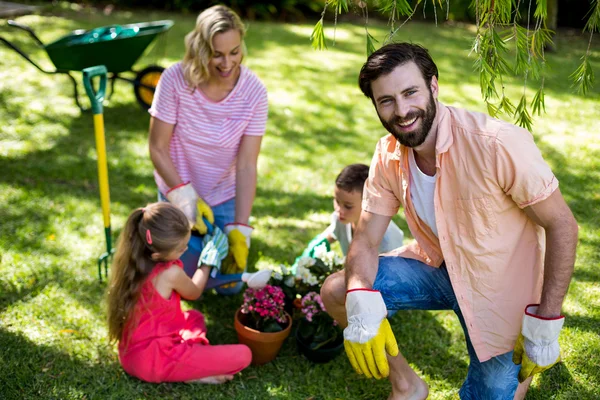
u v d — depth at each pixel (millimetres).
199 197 3182
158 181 3293
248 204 3141
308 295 2705
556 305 1875
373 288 2270
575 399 2447
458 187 1939
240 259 3027
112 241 3566
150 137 3158
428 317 3020
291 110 6332
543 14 2002
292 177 4680
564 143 5516
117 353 2713
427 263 2295
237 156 3240
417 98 1826
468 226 1979
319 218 4078
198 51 2934
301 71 7941
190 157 3201
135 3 11727
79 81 6820
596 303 3064
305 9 12031
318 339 2676
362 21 11633
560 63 8695
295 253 3611
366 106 6617
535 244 2025
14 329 2785
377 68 1817
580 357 2662
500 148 1814
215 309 3090
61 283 3158
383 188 2209
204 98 3072
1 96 6109
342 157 5121
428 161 2021
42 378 2525
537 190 1805
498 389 2193
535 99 2080
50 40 8609
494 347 2104
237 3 11438
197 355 2527
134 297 2520
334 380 2609
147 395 2494
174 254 2551
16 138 5094
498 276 2020
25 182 4301
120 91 6637
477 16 2070
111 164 4719
